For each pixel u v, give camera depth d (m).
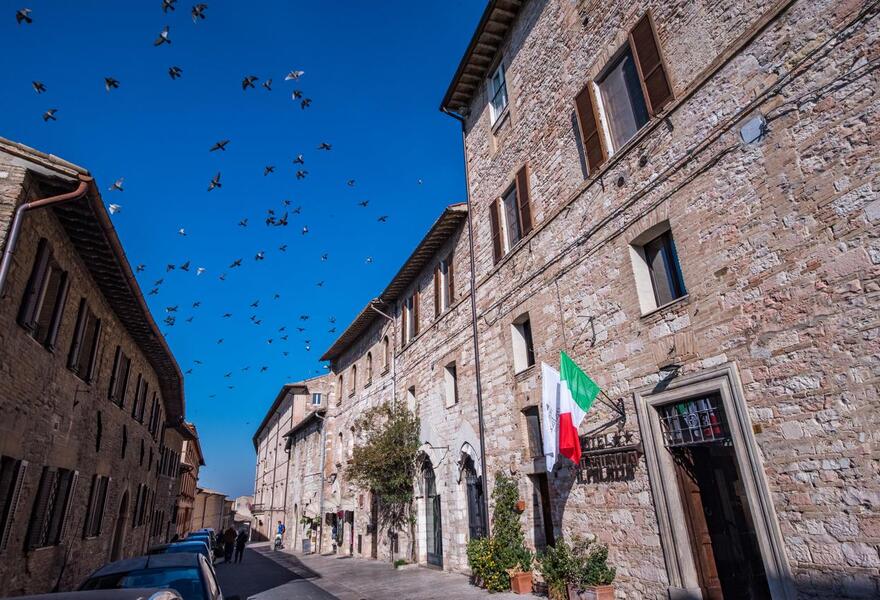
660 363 7.91
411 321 20.03
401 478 17.19
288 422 45.03
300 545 35.03
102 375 12.63
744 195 6.96
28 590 8.84
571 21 11.45
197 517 52.72
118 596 3.24
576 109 10.79
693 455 7.85
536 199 12.12
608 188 9.57
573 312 10.22
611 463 8.66
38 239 8.35
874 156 5.63
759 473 6.21
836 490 5.48
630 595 7.96
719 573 7.36
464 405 14.73
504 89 14.55
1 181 7.61
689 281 7.59
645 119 9.19
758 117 6.89
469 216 15.44
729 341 6.87
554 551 9.11
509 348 12.56
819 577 5.52
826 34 6.24
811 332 5.94
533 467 11.03
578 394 8.95
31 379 8.42
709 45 7.80
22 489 8.27
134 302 12.62
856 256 5.64
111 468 14.09
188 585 6.33
